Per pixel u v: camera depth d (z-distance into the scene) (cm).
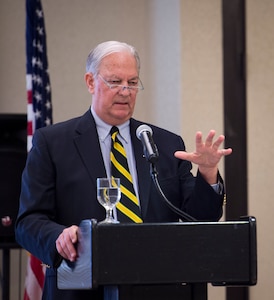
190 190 699
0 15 1350
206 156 628
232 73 1297
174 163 719
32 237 666
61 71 1361
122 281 548
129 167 708
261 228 1317
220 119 1293
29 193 695
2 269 1284
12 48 1354
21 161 1141
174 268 556
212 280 561
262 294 1314
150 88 1358
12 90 1352
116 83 700
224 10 1295
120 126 718
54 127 721
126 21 1379
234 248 565
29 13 1203
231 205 1306
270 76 1314
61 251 597
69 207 689
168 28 1302
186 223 560
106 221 608
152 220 690
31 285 1159
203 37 1284
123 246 550
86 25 1370
